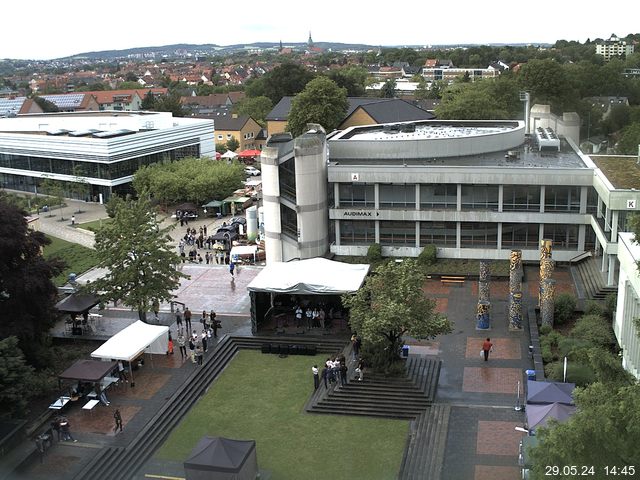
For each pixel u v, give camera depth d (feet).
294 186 226.38
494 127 292.20
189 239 276.00
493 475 120.37
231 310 202.90
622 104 499.51
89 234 302.66
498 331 179.52
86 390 155.94
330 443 134.92
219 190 331.57
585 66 584.81
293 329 184.44
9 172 414.00
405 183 229.25
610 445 80.53
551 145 254.88
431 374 155.94
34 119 444.14
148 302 188.65
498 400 145.38
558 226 224.12
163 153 402.52
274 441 136.46
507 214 223.71
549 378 145.28
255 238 273.13
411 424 140.26
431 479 120.47
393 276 157.28
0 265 160.66
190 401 152.56
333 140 249.96
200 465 116.67
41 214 349.41
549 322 174.19
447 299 203.62
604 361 98.48
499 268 222.69
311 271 184.65
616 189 184.75
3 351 141.49
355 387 150.82
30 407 151.33
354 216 234.79
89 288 187.52
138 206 193.36
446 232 232.32
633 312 141.69
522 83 419.33
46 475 126.93
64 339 186.39
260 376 163.53
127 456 132.46
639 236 106.42
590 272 209.97
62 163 386.93
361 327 154.30
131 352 157.79
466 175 222.89
